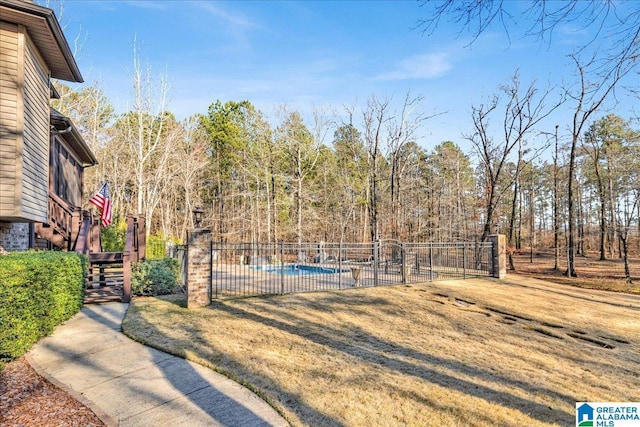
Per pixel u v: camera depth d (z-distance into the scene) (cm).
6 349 450
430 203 3262
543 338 662
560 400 413
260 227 2923
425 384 436
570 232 1845
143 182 2516
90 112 2641
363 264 1434
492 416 366
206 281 802
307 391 407
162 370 459
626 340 683
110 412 355
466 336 647
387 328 675
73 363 477
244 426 335
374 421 349
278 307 793
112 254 988
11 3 632
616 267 2333
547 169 3200
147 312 737
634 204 1983
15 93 675
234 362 484
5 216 657
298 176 2698
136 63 2342
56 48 786
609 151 2044
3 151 657
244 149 3117
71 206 1104
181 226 3144
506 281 1291
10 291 450
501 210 2912
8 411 350
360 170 2961
